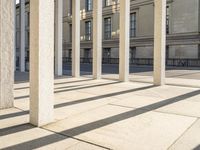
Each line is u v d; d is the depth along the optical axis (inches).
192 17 1472.7
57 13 735.7
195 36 1457.9
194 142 185.5
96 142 186.9
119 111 280.5
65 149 174.2
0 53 282.5
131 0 1791.3
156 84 512.1
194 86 494.6
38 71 225.0
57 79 617.0
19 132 209.5
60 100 342.0
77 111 280.7
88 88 459.5
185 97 368.5
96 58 621.3
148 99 352.2
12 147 177.6
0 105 285.7
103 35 2027.6
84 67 1273.4
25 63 1001.5
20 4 917.8
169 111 281.0
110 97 366.9
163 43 506.3
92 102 330.3
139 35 1752.0
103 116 259.3
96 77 624.1
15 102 325.4
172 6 1565.0
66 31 2258.9
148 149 173.5
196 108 296.2
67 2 2228.1
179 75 771.4
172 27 1568.7
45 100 230.5
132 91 425.7
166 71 966.4
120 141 189.0
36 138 195.6
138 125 228.4
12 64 293.3
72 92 411.5
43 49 227.9
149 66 1460.4
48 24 232.1
